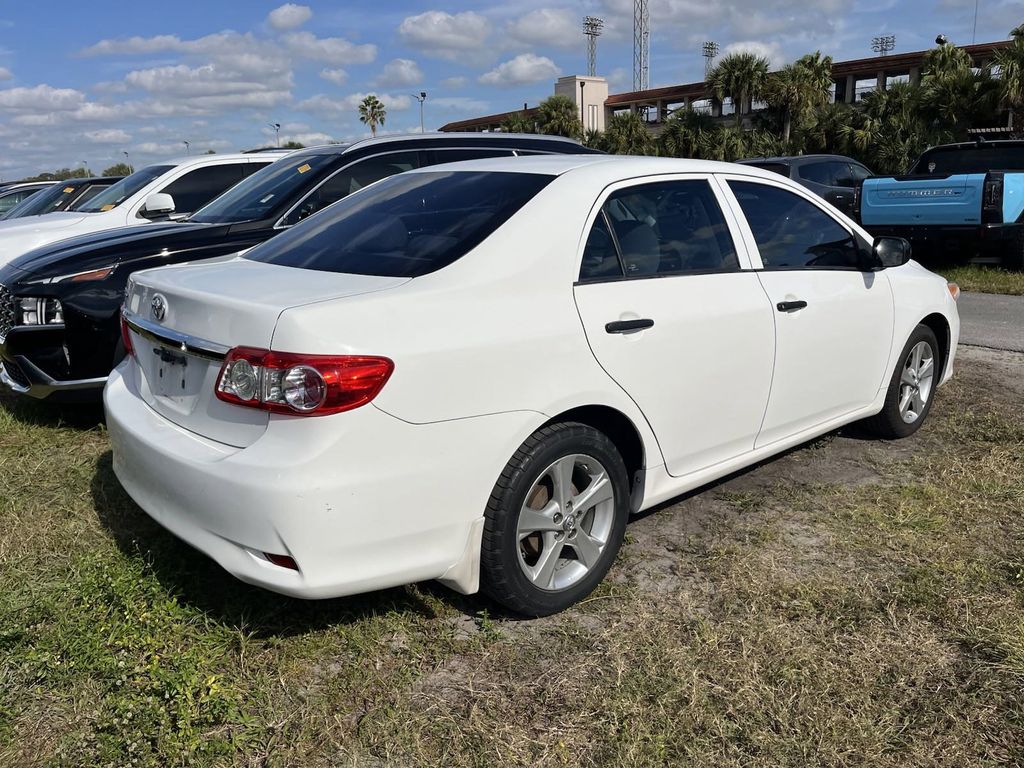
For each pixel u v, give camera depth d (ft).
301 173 19.22
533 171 10.92
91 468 14.08
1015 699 8.25
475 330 8.78
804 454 15.03
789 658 8.92
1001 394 18.40
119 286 15.55
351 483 8.00
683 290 10.86
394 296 8.57
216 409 8.70
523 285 9.37
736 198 12.29
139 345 10.34
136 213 24.30
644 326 10.23
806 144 113.19
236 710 8.02
